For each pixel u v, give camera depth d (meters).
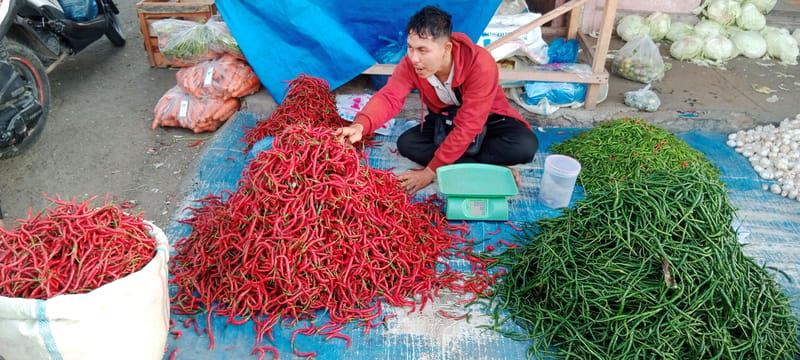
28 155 3.65
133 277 1.57
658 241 2.05
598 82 3.76
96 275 1.58
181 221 2.70
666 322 1.97
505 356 2.07
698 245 2.05
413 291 2.31
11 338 1.52
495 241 2.68
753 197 3.14
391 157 3.46
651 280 2.05
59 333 1.50
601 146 3.32
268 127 3.35
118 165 3.59
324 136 2.16
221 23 3.94
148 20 4.82
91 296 1.49
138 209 3.16
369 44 3.94
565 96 3.86
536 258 2.35
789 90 4.34
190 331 2.13
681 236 2.09
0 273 1.57
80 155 3.68
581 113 3.89
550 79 3.75
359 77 4.32
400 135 3.43
